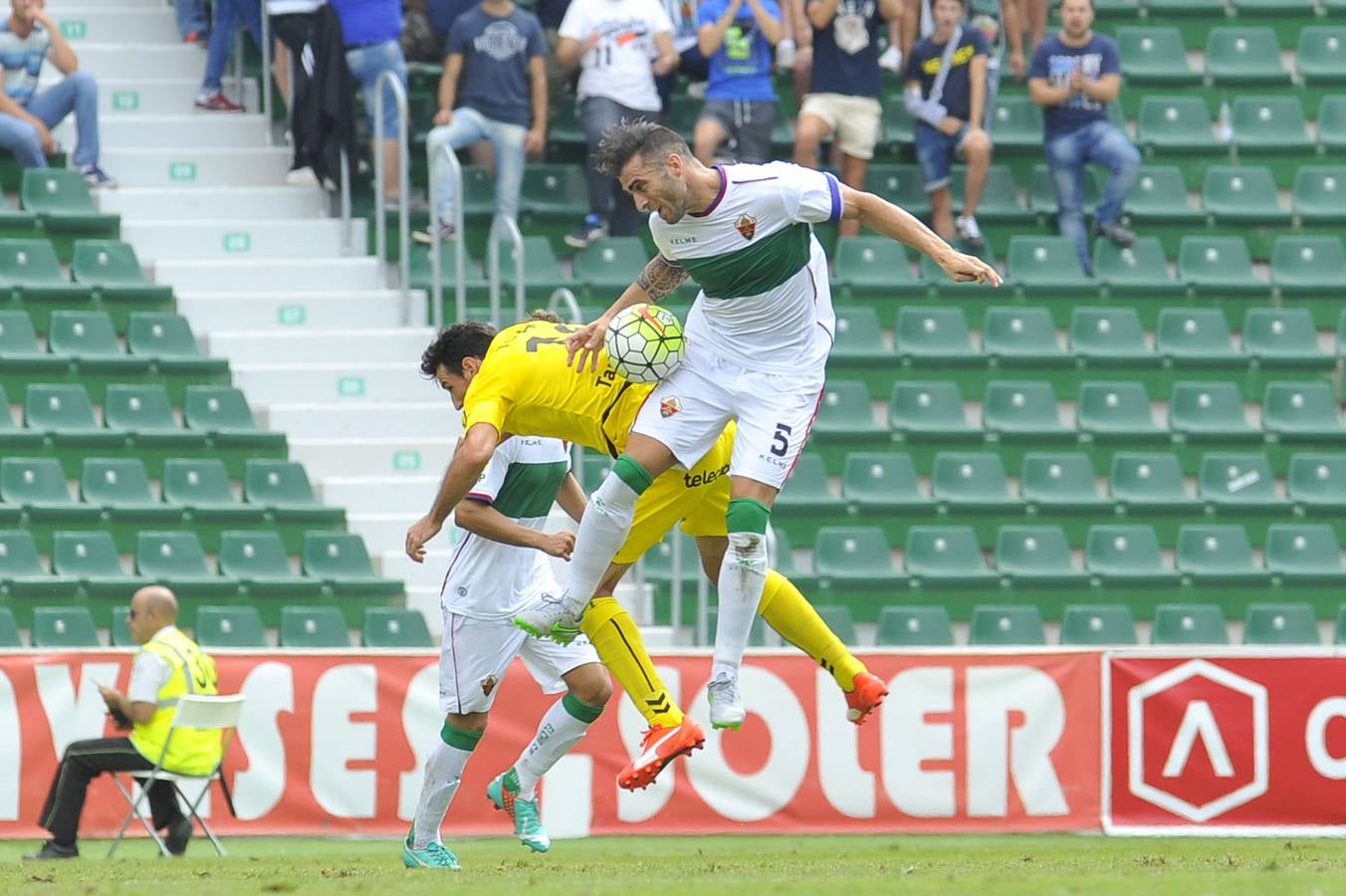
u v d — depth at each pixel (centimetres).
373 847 3334
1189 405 4909
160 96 5134
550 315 2483
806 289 2183
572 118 5278
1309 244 5297
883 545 4441
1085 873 1991
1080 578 4447
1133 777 3616
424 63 5241
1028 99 5503
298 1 4653
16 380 4366
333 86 4684
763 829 3544
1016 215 5316
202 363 4453
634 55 4900
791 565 4459
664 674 3531
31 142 4731
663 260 2281
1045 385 4853
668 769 3534
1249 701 3638
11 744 3350
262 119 5081
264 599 4047
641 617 4194
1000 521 4584
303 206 4941
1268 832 3622
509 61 4800
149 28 5341
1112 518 4641
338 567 4150
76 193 4753
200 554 4094
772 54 5481
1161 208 5394
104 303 4550
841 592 4341
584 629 2403
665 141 2083
